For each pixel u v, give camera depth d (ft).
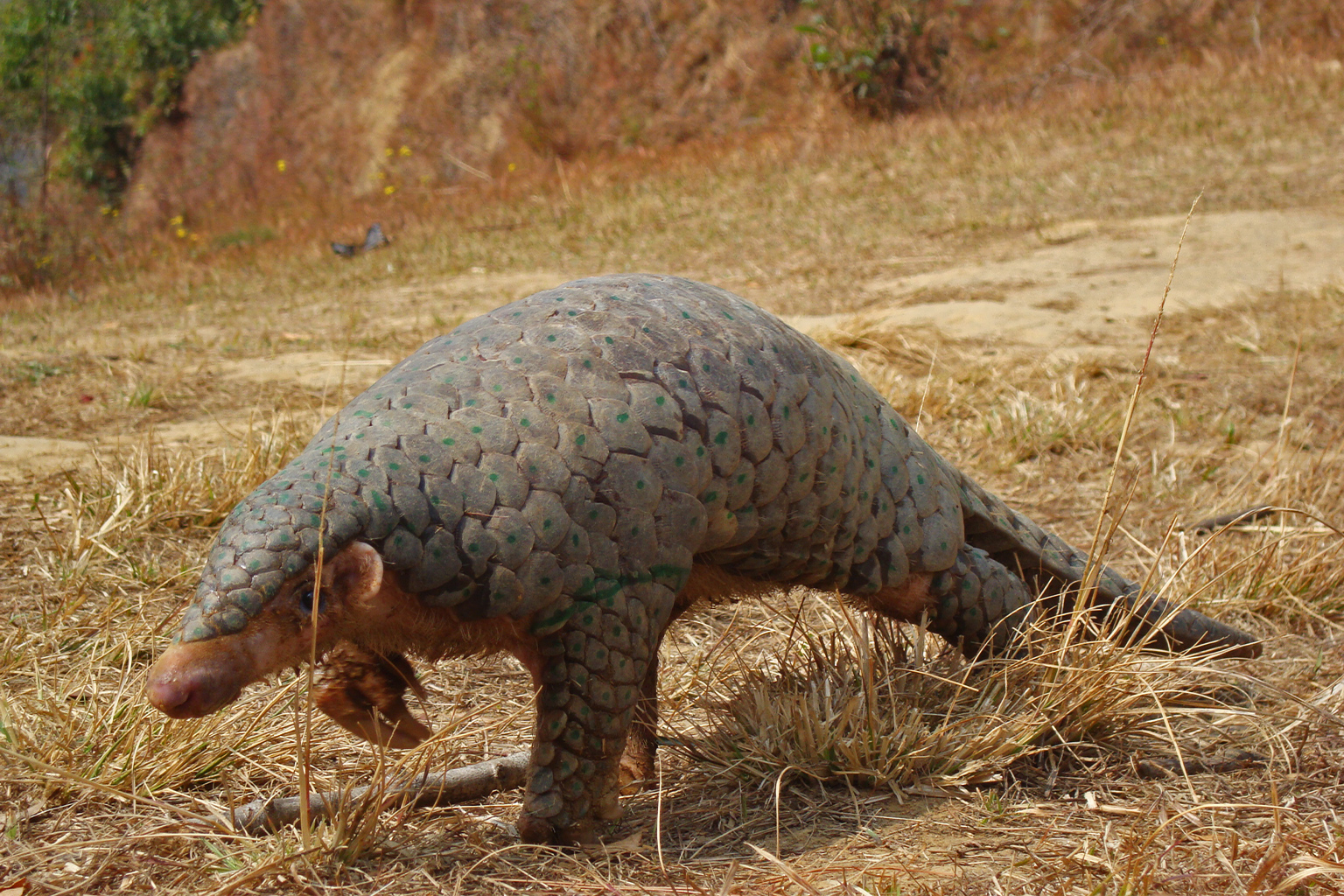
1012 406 25.66
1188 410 25.91
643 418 10.88
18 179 74.33
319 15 99.81
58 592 17.01
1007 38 73.26
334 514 9.81
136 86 103.50
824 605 16.81
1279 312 32.22
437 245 54.08
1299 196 43.83
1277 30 66.90
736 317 12.17
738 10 79.30
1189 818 11.67
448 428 10.41
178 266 59.57
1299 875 9.80
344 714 11.37
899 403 26.14
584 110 80.79
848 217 49.19
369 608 10.04
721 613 17.24
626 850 11.27
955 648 14.74
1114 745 13.47
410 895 10.47
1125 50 69.82
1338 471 21.94
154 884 10.67
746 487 11.44
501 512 10.20
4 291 61.21
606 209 56.24
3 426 25.79
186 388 29.43
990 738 12.73
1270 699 14.78
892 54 67.41
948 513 13.61
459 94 88.22
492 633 10.71
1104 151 52.95
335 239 59.57
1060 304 34.99
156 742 12.64
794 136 65.10
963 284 37.91
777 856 10.89
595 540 10.58
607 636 10.68
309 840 10.77
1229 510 20.74
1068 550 15.49
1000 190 49.85
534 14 87.10
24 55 89.71
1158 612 15.15
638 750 12.82
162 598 17.01
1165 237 41.19
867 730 12.62
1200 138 52.49
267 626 9.57
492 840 11.44
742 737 13.15
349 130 92.68
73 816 11.78
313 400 27.96
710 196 55.98
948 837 11.47
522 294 43.09
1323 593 17.52
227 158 99.19
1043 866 10.77
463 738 13.52
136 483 19.98
